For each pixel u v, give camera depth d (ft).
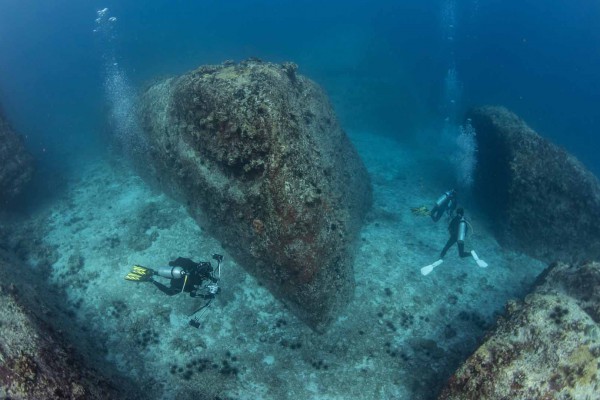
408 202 37.32
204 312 24.09
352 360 21.97
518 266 30.27
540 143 32.07
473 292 27.02
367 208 34.01
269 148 20.86
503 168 33.24
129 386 19.52
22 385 14.99
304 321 23.50
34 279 25.09
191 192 28.14
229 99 21.61
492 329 18.85
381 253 29.35
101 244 29.27
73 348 18.37
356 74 75.15
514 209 31.81
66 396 15.24
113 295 25.29
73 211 33.94
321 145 25.52
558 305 17.72
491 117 36.70
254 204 22.22
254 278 25.84
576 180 30.99
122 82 78.79
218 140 22.80
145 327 23.29
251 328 23.40
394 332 23.59
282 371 21.35
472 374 17.11
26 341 16.38
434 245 31.19
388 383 20.86
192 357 21.88
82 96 73.31
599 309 20.16
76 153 47.06
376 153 48.83
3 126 33.50
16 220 32.91
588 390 15.64
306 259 21.44
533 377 15.93
